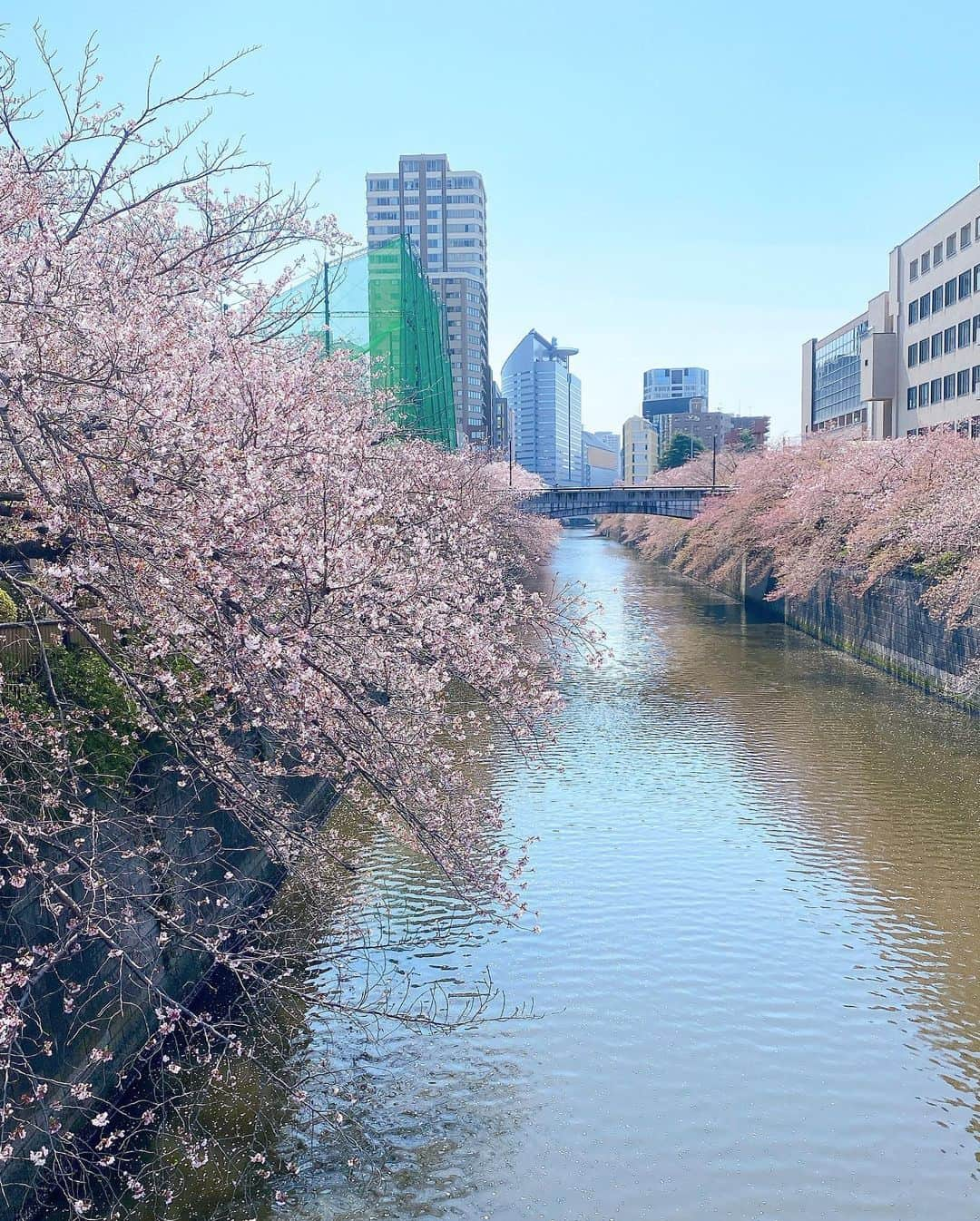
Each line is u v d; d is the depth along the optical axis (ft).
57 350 33.24
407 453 66.59
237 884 53.57
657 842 63.98
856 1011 45.55
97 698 38.68
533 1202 34.22
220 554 30.99
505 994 46.78
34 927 33.30
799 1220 33.60
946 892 56.65
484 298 527.81
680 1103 39.58
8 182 32.32
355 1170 35.65
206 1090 38.99
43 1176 31.35
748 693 107.65
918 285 202.39
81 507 30.17
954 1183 35.50
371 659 37.32
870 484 131.03
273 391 38.68
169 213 46.83
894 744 85.66
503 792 73.67
